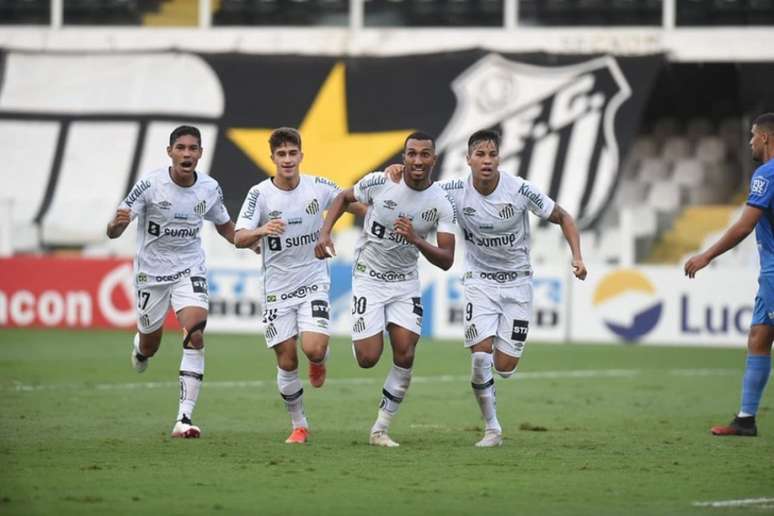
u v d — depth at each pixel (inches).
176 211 1494.8
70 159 3818.9
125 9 4165.8
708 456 1347.2
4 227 3363.7
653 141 4037.9
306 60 3976.4
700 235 3491.6
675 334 2962.6
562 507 1047.0
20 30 4141.2
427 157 1353.3
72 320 3139.8
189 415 1478.8
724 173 3954.2
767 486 1158.3
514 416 1748.3
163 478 1170.0
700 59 3838.6
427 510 1027.3
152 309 1531.7
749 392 1530.5
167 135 3836.1
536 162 3607.3
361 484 1150.3
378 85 3875.5
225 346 2810.0
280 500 1066.1
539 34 3934.5
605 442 1462.8
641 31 3873.0
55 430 1524.4
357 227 3440.0
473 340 1421.0
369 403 1892.2
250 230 1381.6
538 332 3046.3
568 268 3036.4
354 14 4062.5
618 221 3703.3
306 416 1722.4
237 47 4065.0
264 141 3774.6
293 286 1437.0
